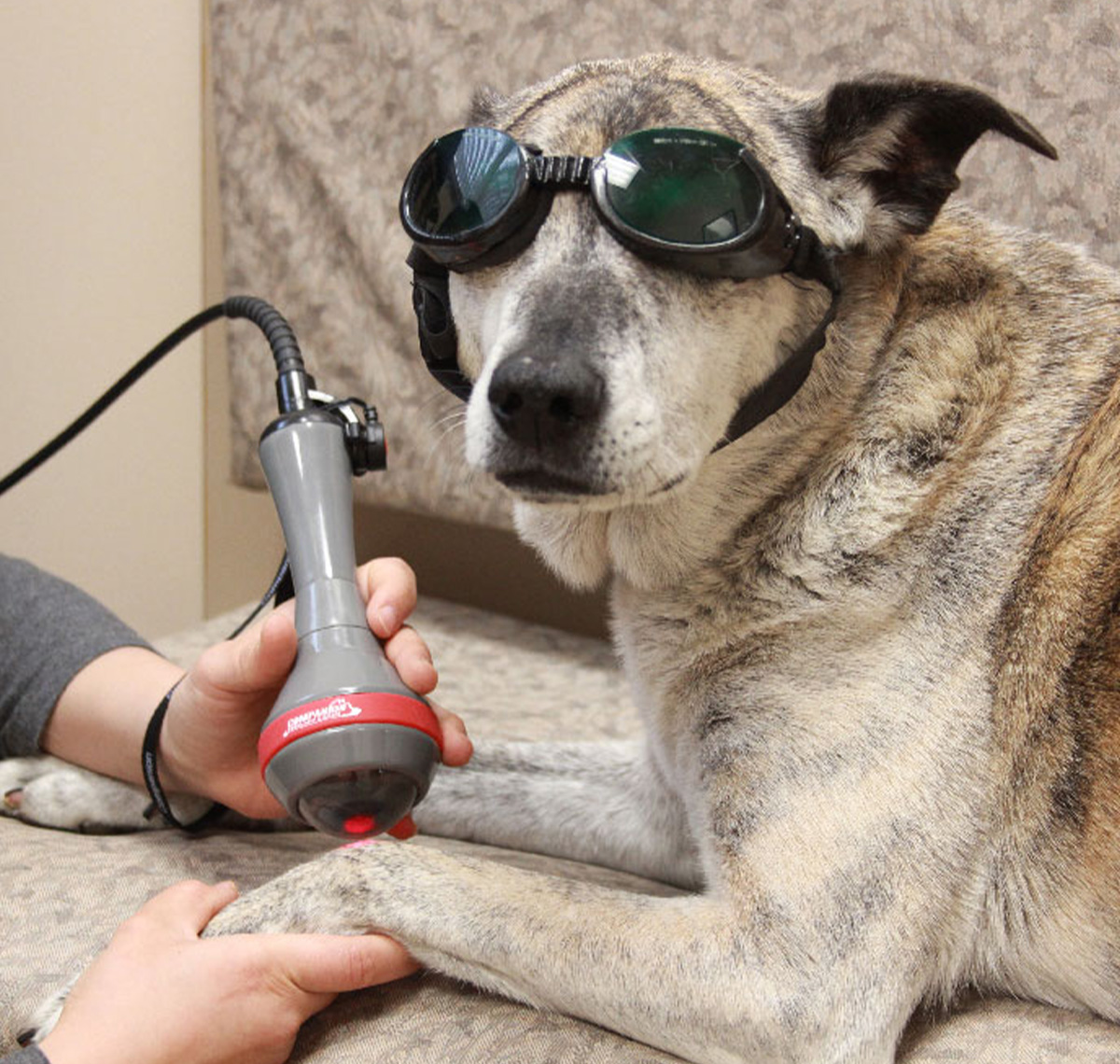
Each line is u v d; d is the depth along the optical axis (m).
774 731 1.00
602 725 1.57
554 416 0.90
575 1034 0.92
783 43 1.51
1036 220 1.40
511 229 0.96
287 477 0.99
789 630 1.03
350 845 1.02
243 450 2.03
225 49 1.94
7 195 2.32
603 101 1.01
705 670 1.07
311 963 0.89
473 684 1.71
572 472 0.92
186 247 2.18
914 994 0.95
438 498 1.82
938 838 0.95
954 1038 0.98
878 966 0.92
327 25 1.85
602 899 0.96
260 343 1.97
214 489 2.27
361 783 0.85
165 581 2.35
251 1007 0.87
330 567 0.96
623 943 0.92
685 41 1.57
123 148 2.19
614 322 0.92
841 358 1.05
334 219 1.88
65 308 2.31
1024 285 1.09
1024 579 1.01
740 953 0.91
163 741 1.14
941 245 1.10
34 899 1.05
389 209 1.83
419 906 0.94
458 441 1.78
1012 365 1.07
